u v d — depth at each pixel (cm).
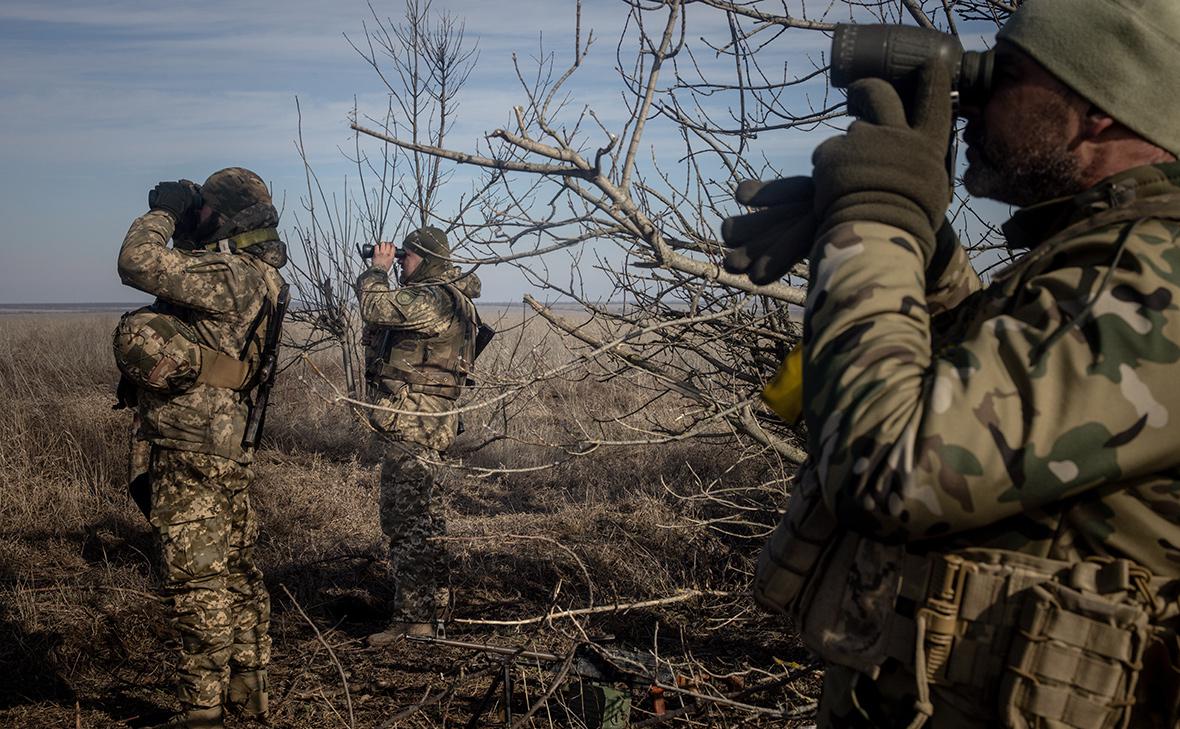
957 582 98
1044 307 94
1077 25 103
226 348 326
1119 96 101
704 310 296
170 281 314
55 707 357
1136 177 102
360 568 506
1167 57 100
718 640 392
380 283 436
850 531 107
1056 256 100
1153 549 92
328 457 759
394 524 422
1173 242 93
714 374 325
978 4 301
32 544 538
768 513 445
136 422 336
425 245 443
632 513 559
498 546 517
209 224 342
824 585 109
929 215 104
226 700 346
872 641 103
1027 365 90
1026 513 96
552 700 340
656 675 317
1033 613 93
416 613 420
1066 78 103
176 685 380
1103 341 88
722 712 302
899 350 95
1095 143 105
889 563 103
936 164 104
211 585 319
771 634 391
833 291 100
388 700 362
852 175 103
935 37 111
